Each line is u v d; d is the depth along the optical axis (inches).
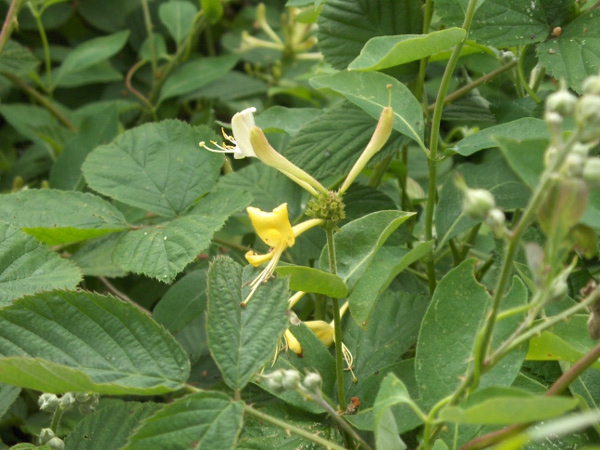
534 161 14.9
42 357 17.5
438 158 21.6
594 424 17.8
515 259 20.5
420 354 17.3
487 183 22.8
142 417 20.4
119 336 17.7
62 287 20.5
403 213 19.3
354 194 24.7
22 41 40.7
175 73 36.0
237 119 19.7
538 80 25.0
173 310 24.7
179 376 17.4
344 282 18.1
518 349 17.0
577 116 13.7
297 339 19.9
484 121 24.5
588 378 18.8
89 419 20.3
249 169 26.7
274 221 17.9
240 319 17.4
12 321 17.7
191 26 36.5
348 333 21.1
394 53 19.2
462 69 26.9
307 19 28.1
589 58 21.2
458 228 22.5
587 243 14.9
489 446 16.5
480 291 17.6
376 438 16.1
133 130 25.0
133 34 41.0
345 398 20.0
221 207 22.8
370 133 23.5
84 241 26.3
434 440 17.4
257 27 40.6
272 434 19.1
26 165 34.4
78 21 42.5
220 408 16.3
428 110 24.5
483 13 22.0
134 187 23.9
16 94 39.4
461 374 17.1
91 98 40.9
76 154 28.5
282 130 25.2
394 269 18.5
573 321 18.2
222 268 17.8
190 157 24.3
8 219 22.9
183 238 21.8
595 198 15.3
